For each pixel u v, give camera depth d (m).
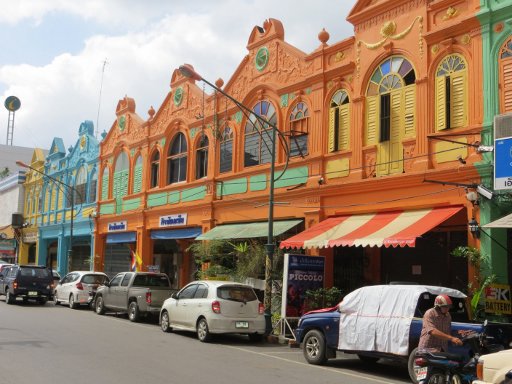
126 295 20.03
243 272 18.30
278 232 18.06
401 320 10.30
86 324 17.69
